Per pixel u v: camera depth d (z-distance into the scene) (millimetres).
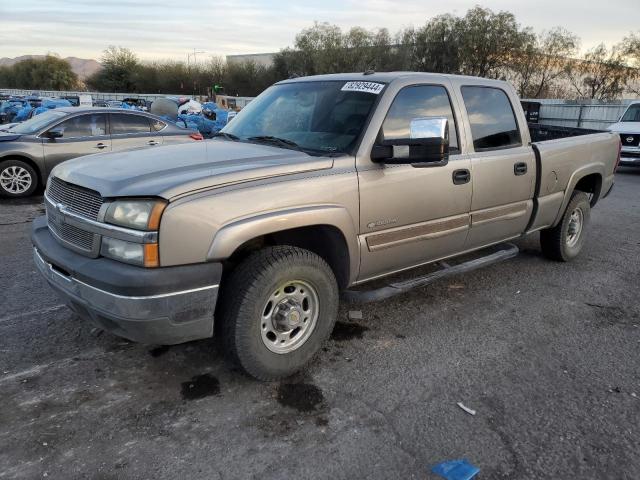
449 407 3141
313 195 3262
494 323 4324
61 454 2656
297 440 2814
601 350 3912
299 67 56938
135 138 9953
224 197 2920
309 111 4039
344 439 2832
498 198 4574
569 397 3279
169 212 2746
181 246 2785
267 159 3342
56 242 3258
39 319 4102
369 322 4266
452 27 44781
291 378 3408
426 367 3592
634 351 3908
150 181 2898
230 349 3141
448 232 4211
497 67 44281
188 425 2912
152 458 2650
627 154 14375
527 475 2604
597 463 2699
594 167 5730
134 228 2756
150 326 2791
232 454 2695
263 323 3207
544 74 42844
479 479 2568
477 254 5363
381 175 3611
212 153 3504
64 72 72688
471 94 4426
